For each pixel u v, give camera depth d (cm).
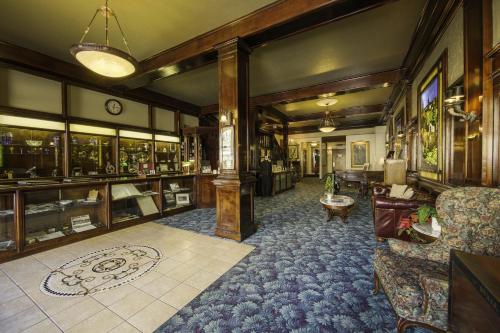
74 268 271
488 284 83
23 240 306
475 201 178
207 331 173
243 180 368
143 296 217
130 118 656
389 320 183
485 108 222
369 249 327
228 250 324
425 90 422
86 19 354
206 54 406
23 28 379
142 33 391
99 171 587
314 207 619
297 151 1525
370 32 390
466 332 95
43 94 480
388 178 568
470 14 247
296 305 203
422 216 256
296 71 556
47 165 496
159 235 388
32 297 215
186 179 595
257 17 339
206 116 937
